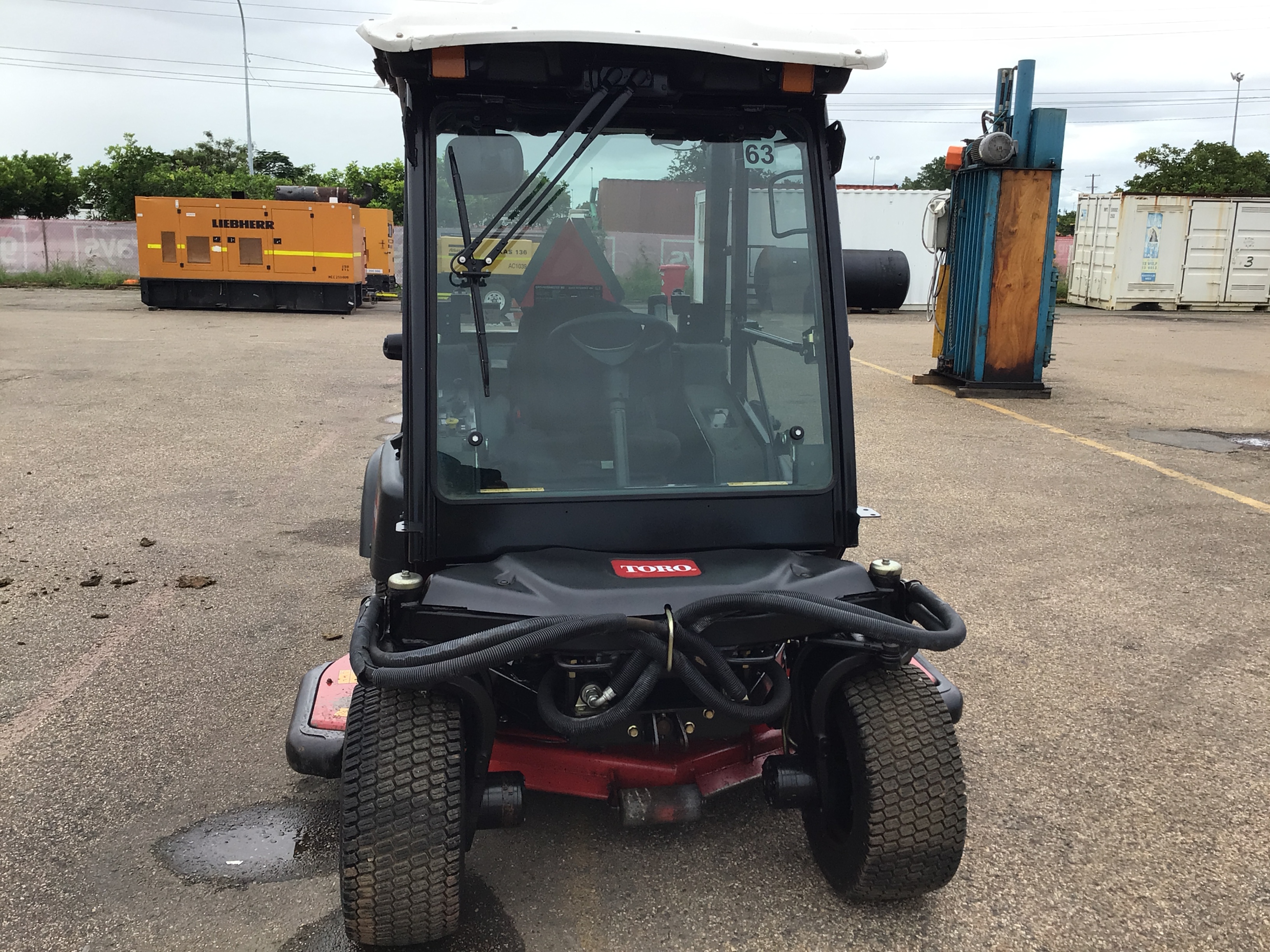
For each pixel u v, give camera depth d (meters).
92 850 3.00
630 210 2.78
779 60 2.58
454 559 2.74
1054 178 11.02
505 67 2.57
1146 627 4.81
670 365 2.86
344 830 2.28
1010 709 3.96
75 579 5.33
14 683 4.12
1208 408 10.89
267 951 2.59
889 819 2.45
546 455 2.78
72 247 31.56
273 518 6.49
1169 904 2.79
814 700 2.60
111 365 13.21
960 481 7.62
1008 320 11.35
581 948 2.60
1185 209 24.20
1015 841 3.08
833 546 2.92
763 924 2.70
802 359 2.89
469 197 2.68
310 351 15.23
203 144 55.19
